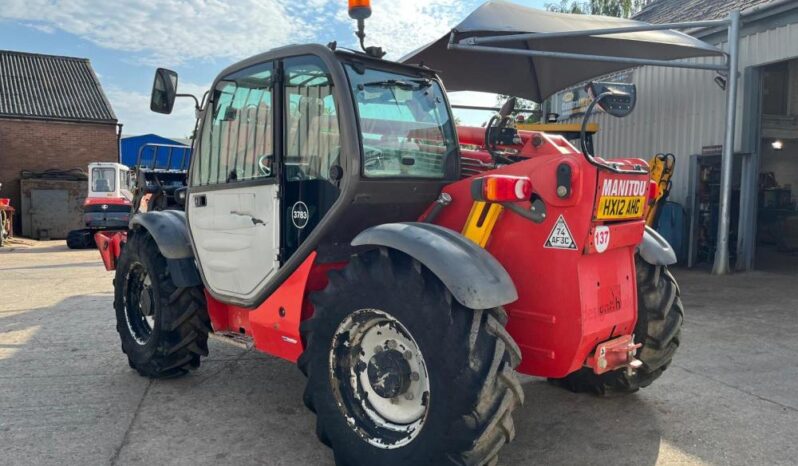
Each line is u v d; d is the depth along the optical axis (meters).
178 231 3.91
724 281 8.17
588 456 3.00
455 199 3.02
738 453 3.03
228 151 3.46
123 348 4.36
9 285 8.55
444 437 2.41
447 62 9.71
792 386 3.97
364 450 2.69
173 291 3.92
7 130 21.81
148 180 8.14
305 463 2.96
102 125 22.88
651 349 3.50
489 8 7.88
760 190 12.98
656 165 8.48
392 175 3.02
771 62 8.66
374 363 2.76
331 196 2.92
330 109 2.92
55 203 21.62
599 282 2.80
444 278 2.39
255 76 3.27
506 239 2.86
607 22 8.81
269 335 3.27
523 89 11.10
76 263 11.66
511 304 2.88
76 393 3.92
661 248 3.51
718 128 9.55
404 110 3.19
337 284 2.79
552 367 2.83
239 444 3.17
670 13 12.79
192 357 4.07
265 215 3.18
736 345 4.94
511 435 2.47
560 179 2.62
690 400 3.74
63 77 25.06
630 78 11.34
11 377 4.25
